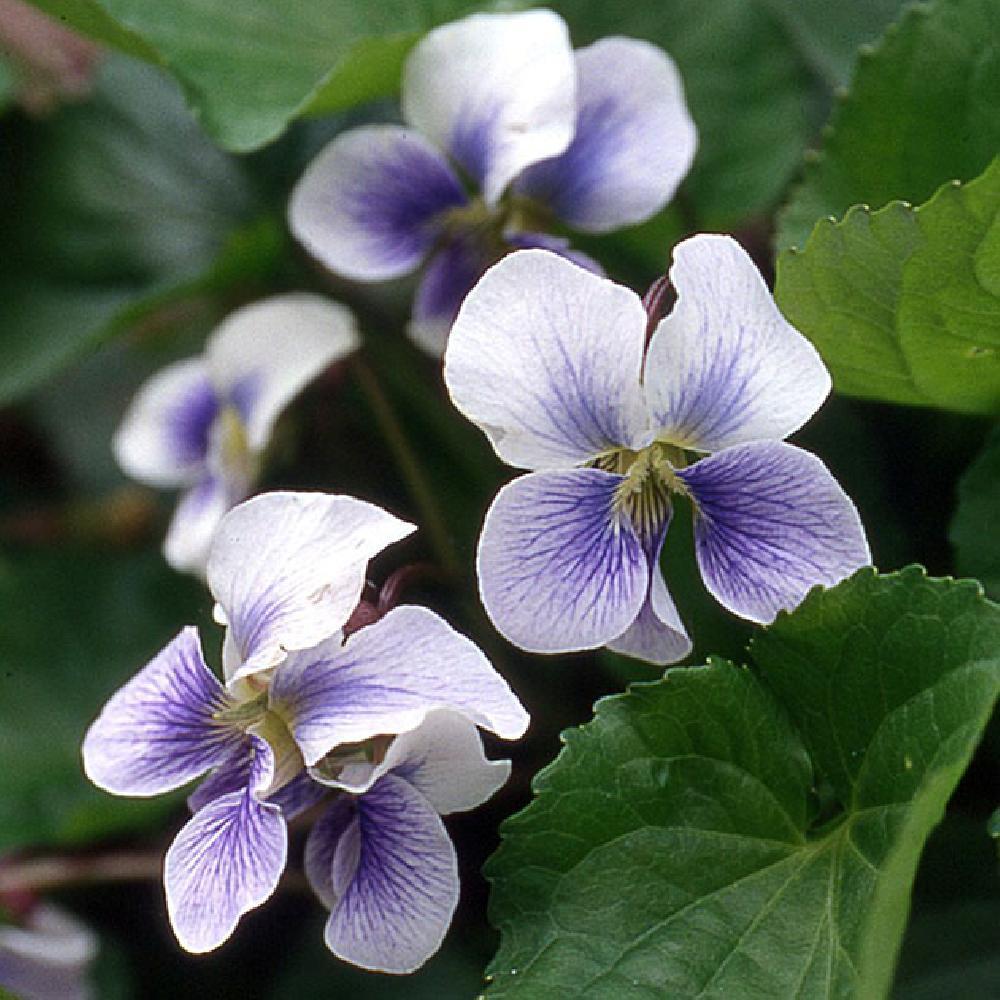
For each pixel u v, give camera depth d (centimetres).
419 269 30
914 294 23
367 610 22
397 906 22
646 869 22
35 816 28
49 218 30
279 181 30
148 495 31
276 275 30
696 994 22
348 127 30
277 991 27
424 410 28
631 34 28
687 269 22
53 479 32
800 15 28
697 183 28
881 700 22
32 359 30
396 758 22
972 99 24
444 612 25
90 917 28
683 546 24
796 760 22
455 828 26
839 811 23
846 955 22
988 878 24
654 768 22
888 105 24
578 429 22
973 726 21
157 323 31
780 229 25
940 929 24
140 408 29
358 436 28
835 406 26
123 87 30
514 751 26
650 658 23
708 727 22
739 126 28
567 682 26
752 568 22
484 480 28
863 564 22
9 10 29
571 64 25
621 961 22
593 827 22
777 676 22
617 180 25
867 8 28
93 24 26
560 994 22
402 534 22
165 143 30
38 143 30
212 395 29
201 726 22
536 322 22
